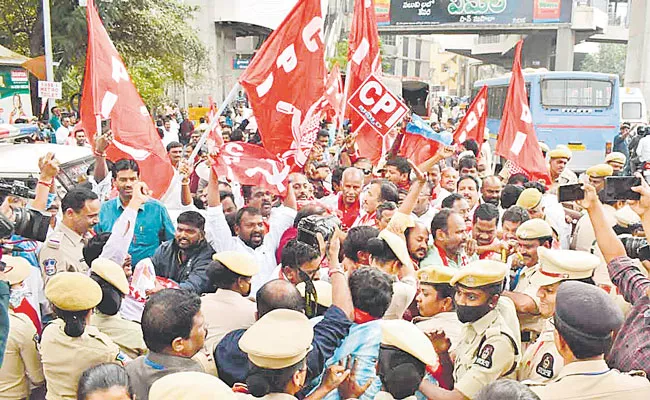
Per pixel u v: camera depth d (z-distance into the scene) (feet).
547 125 59.72
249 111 74.18
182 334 10.05
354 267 13.98
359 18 24.85
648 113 105.60
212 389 7.10
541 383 9.90
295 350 8.99
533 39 165.78
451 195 19.57
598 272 16.65
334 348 10.68
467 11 120.78
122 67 19.33
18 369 11.89
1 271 9.12
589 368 9.18
